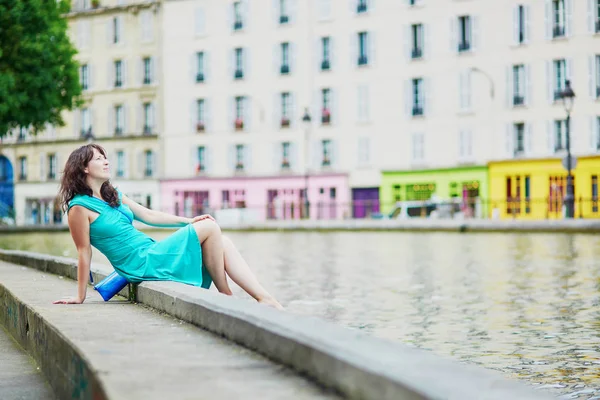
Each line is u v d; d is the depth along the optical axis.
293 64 53.31
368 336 2.99
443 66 48.31
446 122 48.34
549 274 13.42
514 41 45.94
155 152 58.91
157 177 58.53
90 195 5.98
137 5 59.22
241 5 55.09
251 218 51.25
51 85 31.67
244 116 55.28
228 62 55.75
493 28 46.62
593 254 18.17
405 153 49.75
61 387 4.06
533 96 45.44
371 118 50.78
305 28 52.78
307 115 43.59
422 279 13.02
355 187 51.38
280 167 54.00
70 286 7.18
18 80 30.94
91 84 61.16
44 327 4.78
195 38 56.97
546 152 45.09
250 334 3.61
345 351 2.71
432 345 6.85
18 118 31.47
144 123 59.53
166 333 4.16
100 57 60.88
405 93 49.59
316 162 52.62
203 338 3.99
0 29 30.55
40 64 31.39
